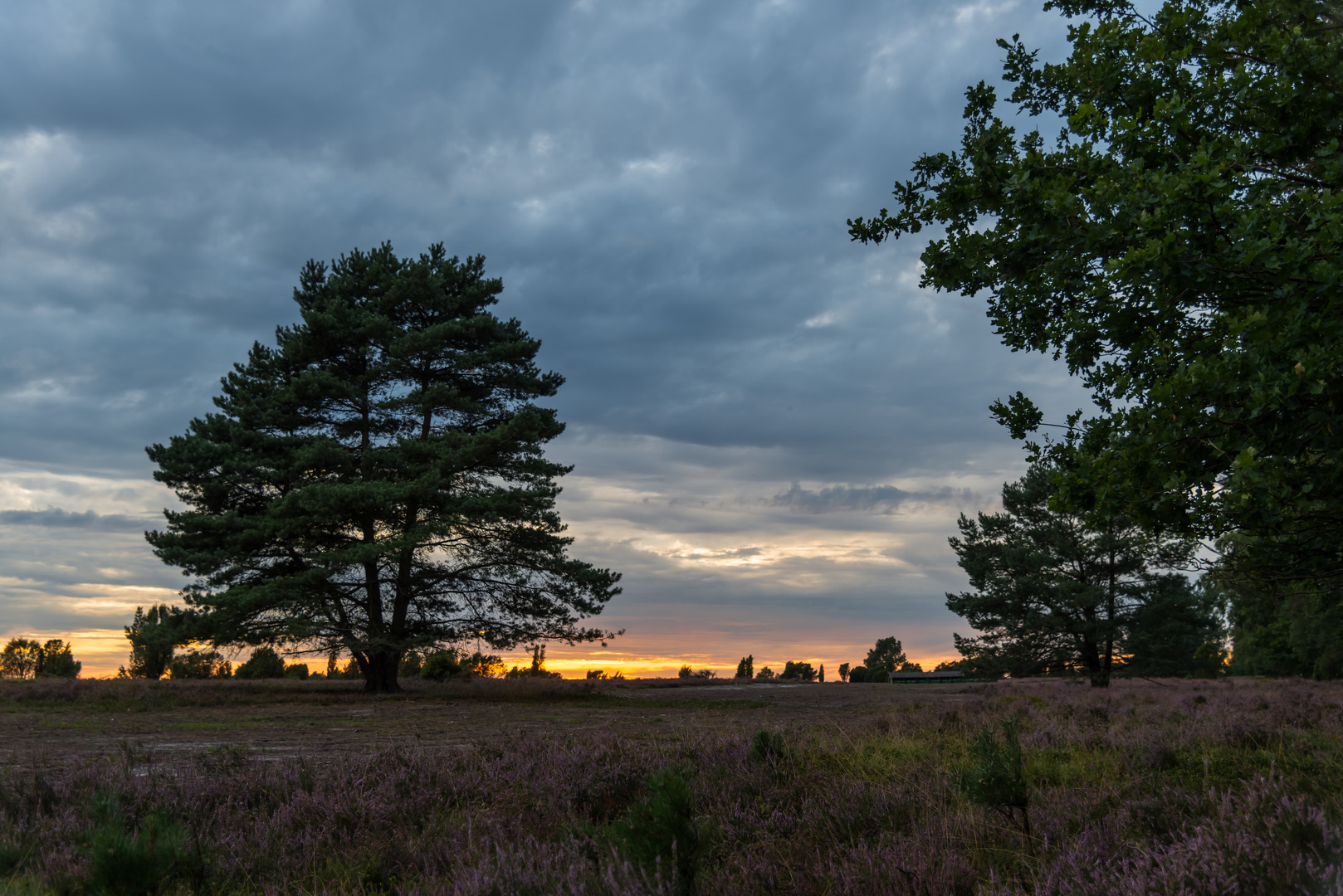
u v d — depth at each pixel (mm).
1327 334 4992
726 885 3363
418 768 6730
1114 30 7594
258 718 17016
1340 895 2719
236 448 27562
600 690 29375
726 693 31141
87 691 23219
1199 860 3117
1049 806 4926
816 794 5621
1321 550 6117
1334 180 5789
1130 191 6074
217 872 3969
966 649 34625
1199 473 5629
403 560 28125
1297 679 40406
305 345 29344
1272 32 6602
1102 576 31547
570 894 3051
